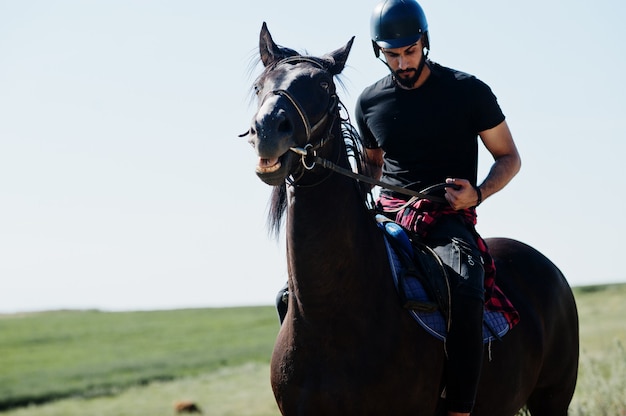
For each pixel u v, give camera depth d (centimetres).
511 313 842
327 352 702
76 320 5816
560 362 976
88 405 2902
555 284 987
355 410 700
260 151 625
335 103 709
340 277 697
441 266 779
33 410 2884
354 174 704
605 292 4875
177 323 5581
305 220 687
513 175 843
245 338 4803
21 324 5559
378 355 705
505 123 850
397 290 743
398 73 820
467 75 838
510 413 867
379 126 855
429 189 809
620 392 1686
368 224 745
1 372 3753
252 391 2984
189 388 3139
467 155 847
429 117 832
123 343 4712
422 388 732
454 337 759
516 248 993
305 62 716
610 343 3017
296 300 707
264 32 760
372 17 823
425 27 814
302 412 709
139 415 2627
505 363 831
